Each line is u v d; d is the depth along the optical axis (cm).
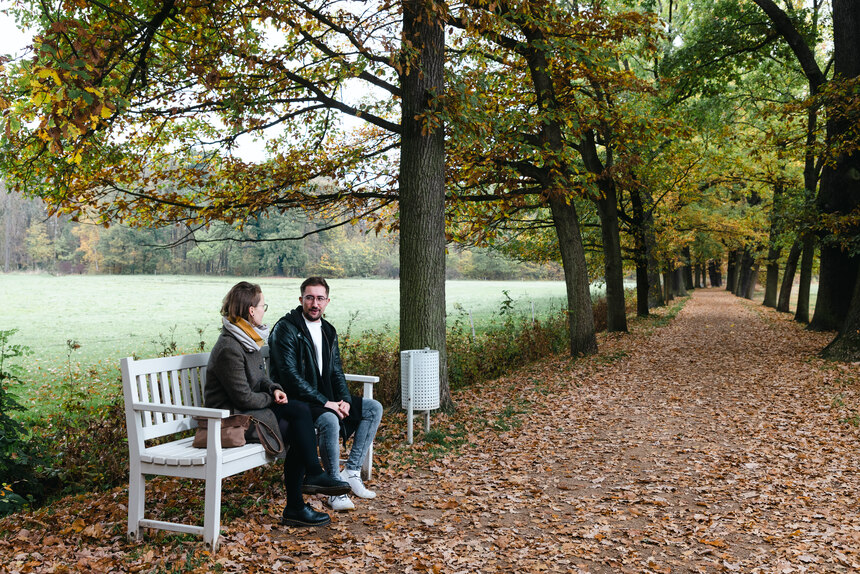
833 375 1122
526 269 9750
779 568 394
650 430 802
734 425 827
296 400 469
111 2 738
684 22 2341
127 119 934
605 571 387
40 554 389
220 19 808
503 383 1164
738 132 2423
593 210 2250
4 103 458
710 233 3403
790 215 1670
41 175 909
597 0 1295
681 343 1795
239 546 401
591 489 562
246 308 455
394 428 765
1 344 612
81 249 9562
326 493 445
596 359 1455
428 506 500
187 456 405
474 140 845
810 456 672
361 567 379
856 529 463
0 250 9588
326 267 9856
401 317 849
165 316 3678
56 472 604
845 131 1372
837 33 1473
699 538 443
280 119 1005
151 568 369
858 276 1287
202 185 1125
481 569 384
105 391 1305
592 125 1448
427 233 834
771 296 3459
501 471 613
